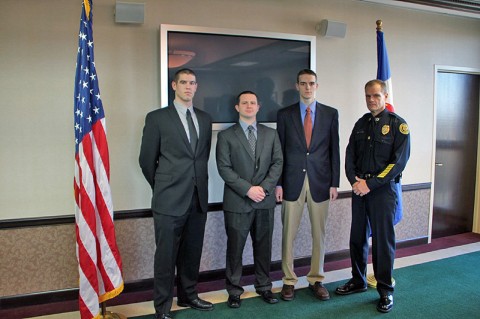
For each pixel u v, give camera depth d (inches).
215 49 117.0
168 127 98.1
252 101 105.3
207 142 104.0
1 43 102.8
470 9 155.1
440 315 102.4
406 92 155.3
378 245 108.1
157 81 116.3
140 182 117.6
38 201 108.7
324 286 121.9
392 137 106.4
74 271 112.9
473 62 170.2
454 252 153.0
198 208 102.5
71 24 107.9
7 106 104.5
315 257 115.3
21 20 104.0
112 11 111.0
